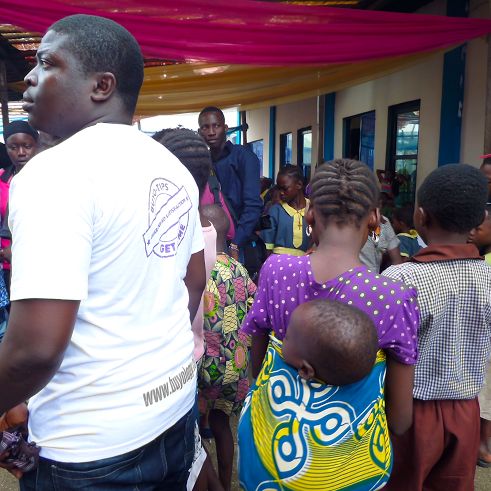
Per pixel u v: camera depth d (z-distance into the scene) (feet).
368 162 25.48
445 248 5.52
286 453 4.37
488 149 13.44
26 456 3.59
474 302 5.44
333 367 4.02
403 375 4.62
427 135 19.13
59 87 3.76
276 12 12.76
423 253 5.63
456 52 16.75
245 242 11.92
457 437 5.61
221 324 7.07
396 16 13.39
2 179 10.82
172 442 4.17
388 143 22.75
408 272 5.46
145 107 25.54
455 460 5.71
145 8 12.23
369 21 13.41
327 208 4.57
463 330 5.51
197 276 5.22
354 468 4.40
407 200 21.24
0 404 3.34
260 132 43.80
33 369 3.17
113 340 3.57
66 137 4.05
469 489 5.80
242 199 11.94
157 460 4.01
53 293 3.07
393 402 4.78
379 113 23.56
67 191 3.24
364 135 25.90
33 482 3.75
